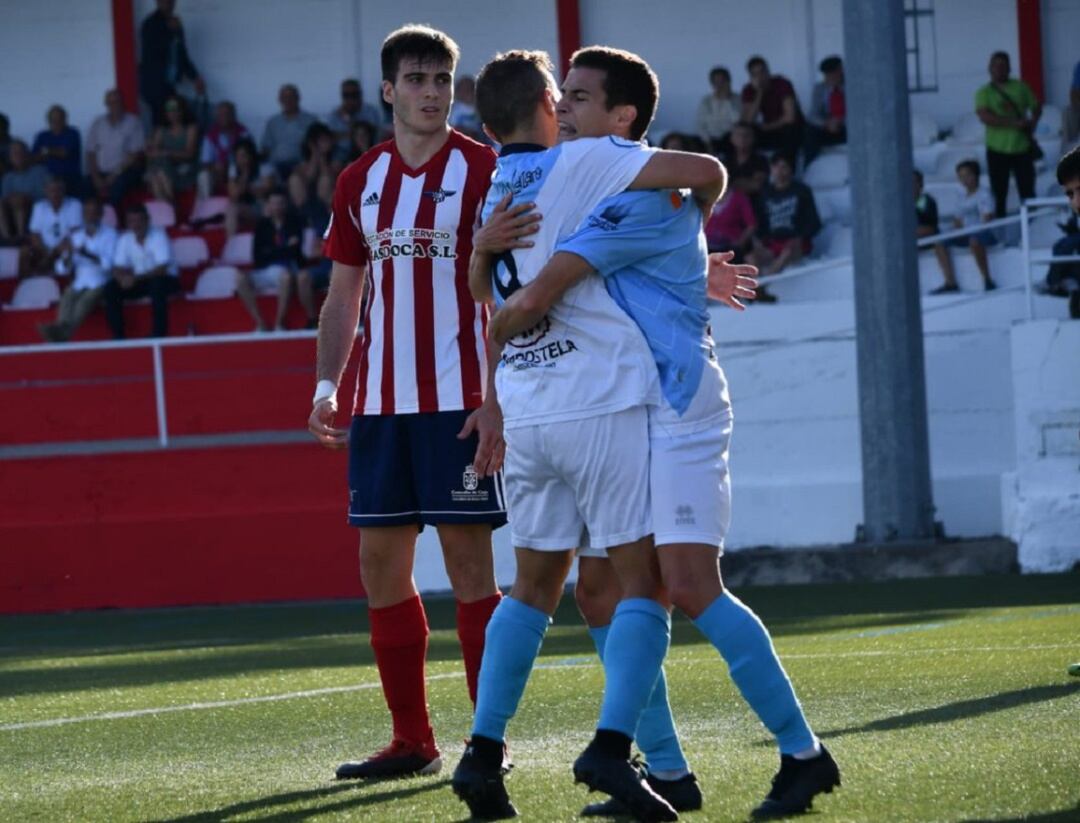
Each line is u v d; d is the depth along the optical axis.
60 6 64.06
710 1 61.91
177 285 54.38
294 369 51.53
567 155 12.34
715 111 57.06
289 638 33.06
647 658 11.79
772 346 47.41
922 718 16.44
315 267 54.66
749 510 46.62
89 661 29.06
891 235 42.56
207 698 21.72
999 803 11.71
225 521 45.28
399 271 15.65
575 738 16.59
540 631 12.62
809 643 25.95
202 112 61.06
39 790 14.83
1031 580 38.84
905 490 42.88
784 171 52.56
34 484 46.47
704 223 12.48
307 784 14.63
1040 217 54.00
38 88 64.31
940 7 61.12
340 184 16.14
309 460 45.88
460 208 15.62
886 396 42.81
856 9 42.53
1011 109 53.34
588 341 11.98
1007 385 46.56
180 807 13.59
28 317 56.72
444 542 15.63
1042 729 15.20
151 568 45.38
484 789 12.13
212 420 50.50
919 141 59.31
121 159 60.38
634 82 12.62
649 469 11.89
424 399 15.48
